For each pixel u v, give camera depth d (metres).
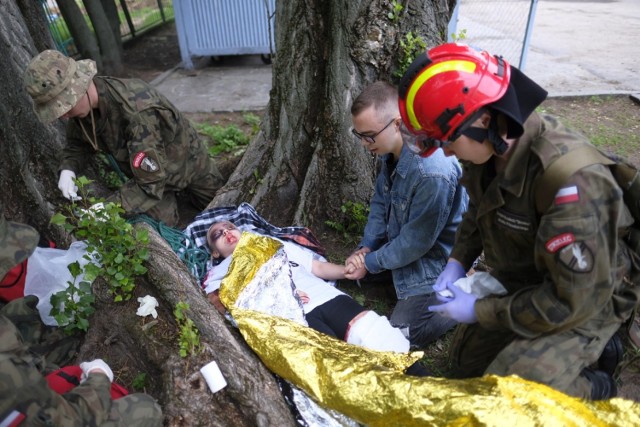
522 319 1.78
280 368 2.22
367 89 2.46
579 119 6.30
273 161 3.71
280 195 3.66
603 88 7.37
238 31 8.71
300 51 3.44
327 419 2.13
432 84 1.58
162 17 12.95
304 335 2.35
